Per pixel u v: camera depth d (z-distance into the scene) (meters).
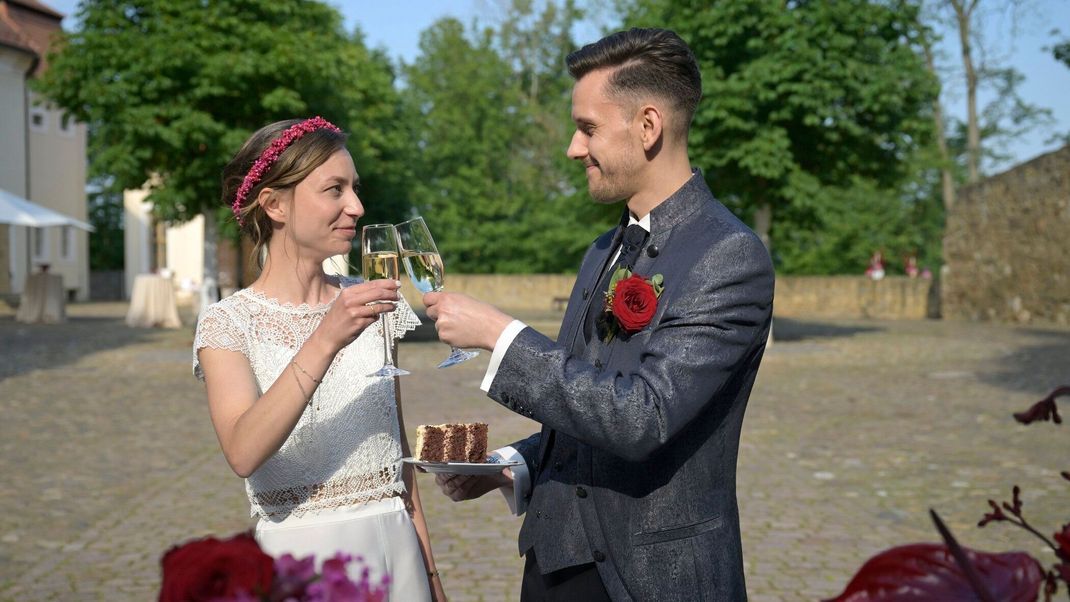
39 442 7.98
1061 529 0.81
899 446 7.89
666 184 1.92
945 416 9.50
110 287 39.94
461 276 33.53
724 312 1.75
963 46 33.25
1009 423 9.02
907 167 18.08
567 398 1.68
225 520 5.55
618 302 1.79
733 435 1.85
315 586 0.81
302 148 2.06
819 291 29.86
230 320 2.02
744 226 1.86
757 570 4.62
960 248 26.98
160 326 22.42
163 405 10.06
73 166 36.97
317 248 2.10
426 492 6.48
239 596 0.77
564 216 37.12
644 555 1.79
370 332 2.14
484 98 38.34
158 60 15.48
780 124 17.05
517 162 38.34
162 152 16.62
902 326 24.06
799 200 16.77
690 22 16.73
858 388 11.73
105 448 7.73
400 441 2.22
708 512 1.81
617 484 1.83
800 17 16.45
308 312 2.10
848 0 16.25
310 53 16.30
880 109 16.61
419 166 31.33
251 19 16.44
